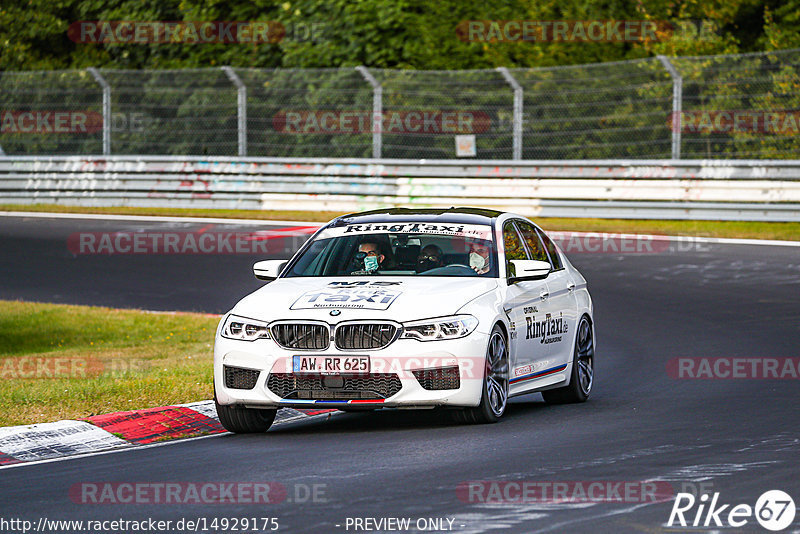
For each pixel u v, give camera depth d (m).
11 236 70.19
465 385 25.62
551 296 30.23
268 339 25.75
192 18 90.88
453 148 78.19
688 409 28.47
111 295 53.56
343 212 76.06
